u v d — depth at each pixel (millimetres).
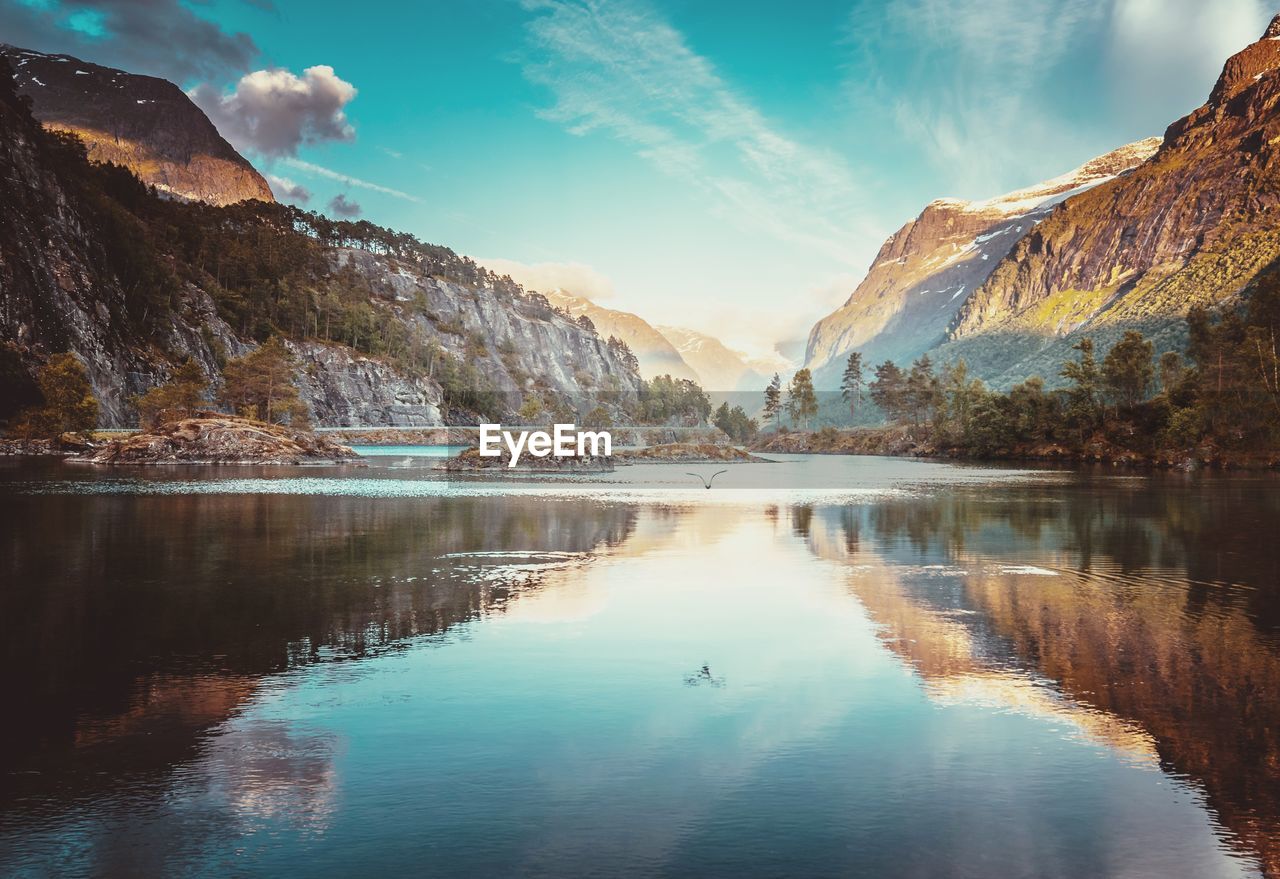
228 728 13242
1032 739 12844
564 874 8797
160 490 66500
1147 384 171250
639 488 81562
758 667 16875
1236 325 153875
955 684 15727
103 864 8992
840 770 11617
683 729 13250
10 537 37188
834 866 8992
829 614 21969
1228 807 10500
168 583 26141
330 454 130000
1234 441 131375
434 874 8789
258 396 183625
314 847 9375
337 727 13305
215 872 8820
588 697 14875
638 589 25562
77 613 21656
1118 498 68125
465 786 11031
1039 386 190250
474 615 21672
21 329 157000
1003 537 39938
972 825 9977
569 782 11172
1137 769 11680
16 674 16172
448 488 76562
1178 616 21828
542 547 35500
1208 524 46281
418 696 14914
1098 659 17484
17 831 9750
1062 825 10000
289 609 22312
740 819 10109
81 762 11836
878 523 46875
